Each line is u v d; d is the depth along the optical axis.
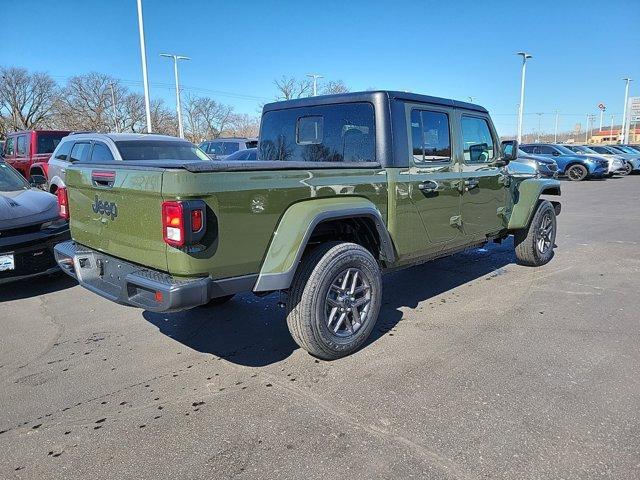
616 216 11.30
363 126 4.15
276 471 2.48
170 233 2.89
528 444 2.65
